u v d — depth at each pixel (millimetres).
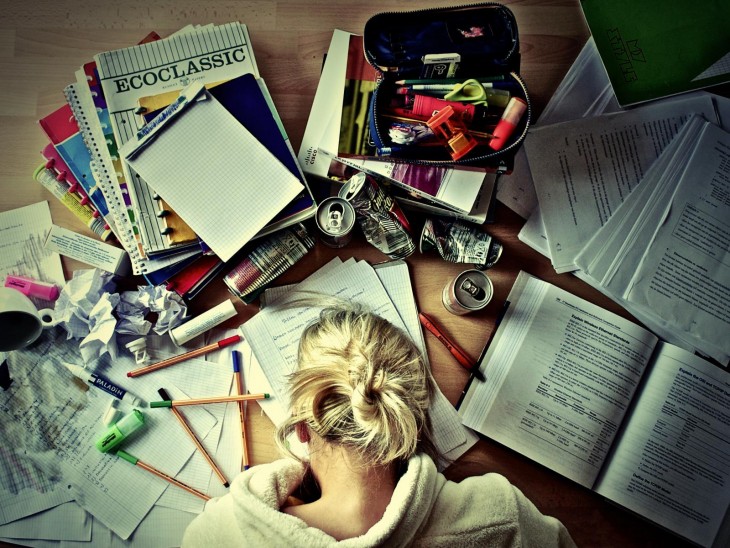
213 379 891
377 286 902
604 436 889
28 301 813
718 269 900
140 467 876
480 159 777
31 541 867
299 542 555
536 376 894
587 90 922
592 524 885
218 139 815
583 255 896
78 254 880
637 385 895
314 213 826
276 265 843
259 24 908
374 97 779
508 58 762
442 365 902
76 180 866
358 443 586
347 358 598
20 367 883
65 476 877
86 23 899
